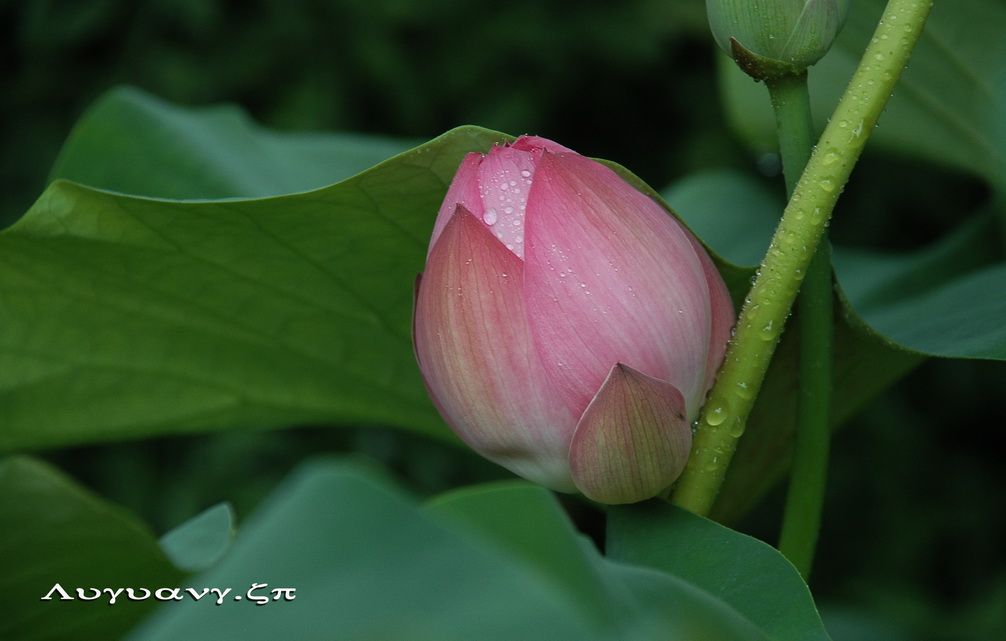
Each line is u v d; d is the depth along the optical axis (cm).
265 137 128
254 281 99
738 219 138
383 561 76
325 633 75
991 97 116
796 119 91
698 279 89
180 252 97
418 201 94
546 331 88
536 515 80
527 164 90
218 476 228
